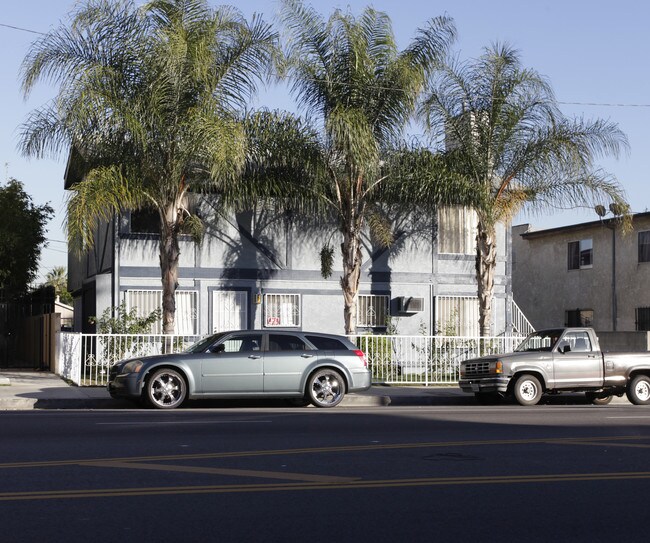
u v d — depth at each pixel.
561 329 21.95
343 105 25.73
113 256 28.23
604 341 33.09
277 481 9.45
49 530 7.24
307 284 30.05
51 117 24.69
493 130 27.48
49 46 24.05
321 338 19.98
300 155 25.73
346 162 26.53
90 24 23.91
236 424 15.04
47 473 9.81
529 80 27.53
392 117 26.06
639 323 38.41
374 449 11.90
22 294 35.22
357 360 19.98
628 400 23.19
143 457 11.04
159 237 28.66
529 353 21.52
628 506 8.43
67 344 25.41
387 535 7.23
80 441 12.54
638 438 13.44
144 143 23.27
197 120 23.17
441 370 26.53
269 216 29.78
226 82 24.66
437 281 31.44
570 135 27.53
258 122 25.66
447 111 27.53
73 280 35.53
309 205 28.05
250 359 19.28
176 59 23.27
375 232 29.05
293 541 7.01
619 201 27.97
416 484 9.39
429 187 26.75
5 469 10.06
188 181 25.50
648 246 38.16
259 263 29.61
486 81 27.61
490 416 16.95
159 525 7.46
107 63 24.02
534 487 9.32
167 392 18.88
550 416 17.08
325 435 13.50
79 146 24.53
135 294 28.42
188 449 11.78
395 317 30.89
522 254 45.75
